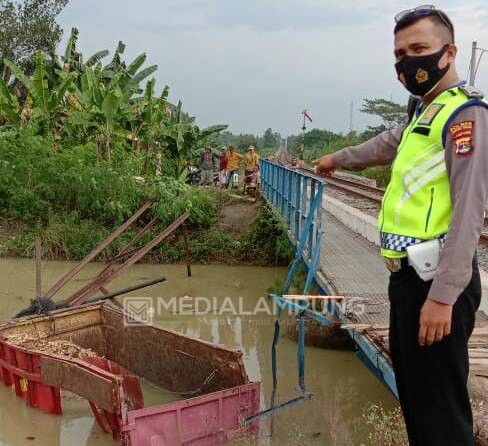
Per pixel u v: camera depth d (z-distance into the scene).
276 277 14.12
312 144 58.72
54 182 17.09
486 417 3.63
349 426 6.00
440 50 2.19
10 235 16.22
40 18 26.06
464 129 2.05
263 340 9.22
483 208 2.01
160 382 7.10
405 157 2.27
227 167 21.83
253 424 5.64
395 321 2.37
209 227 16.66
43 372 6.03
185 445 5.21
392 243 2.27
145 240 15.78
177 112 22.25
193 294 12.43
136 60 20.73
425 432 2.26
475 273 2.20
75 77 19.47
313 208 7.37
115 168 17.34
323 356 8.10
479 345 4.88
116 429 5.70
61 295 12.19
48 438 5.98
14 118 18.52
